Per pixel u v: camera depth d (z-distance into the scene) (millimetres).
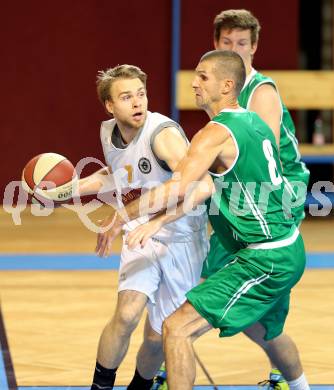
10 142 25969
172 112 25844
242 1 25938
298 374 10344
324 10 27547
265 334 10000
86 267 19156
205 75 9531
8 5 25594
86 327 14211
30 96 25938
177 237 10141
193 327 8969
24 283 17562
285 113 11562
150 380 10516
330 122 27938
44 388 11203
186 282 10242
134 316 9758
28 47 25781
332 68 27703
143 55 26078
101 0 25844
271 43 26109
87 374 11789
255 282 9180
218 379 11695
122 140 10250
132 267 9992
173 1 25656
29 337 13633
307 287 17234
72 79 25969
